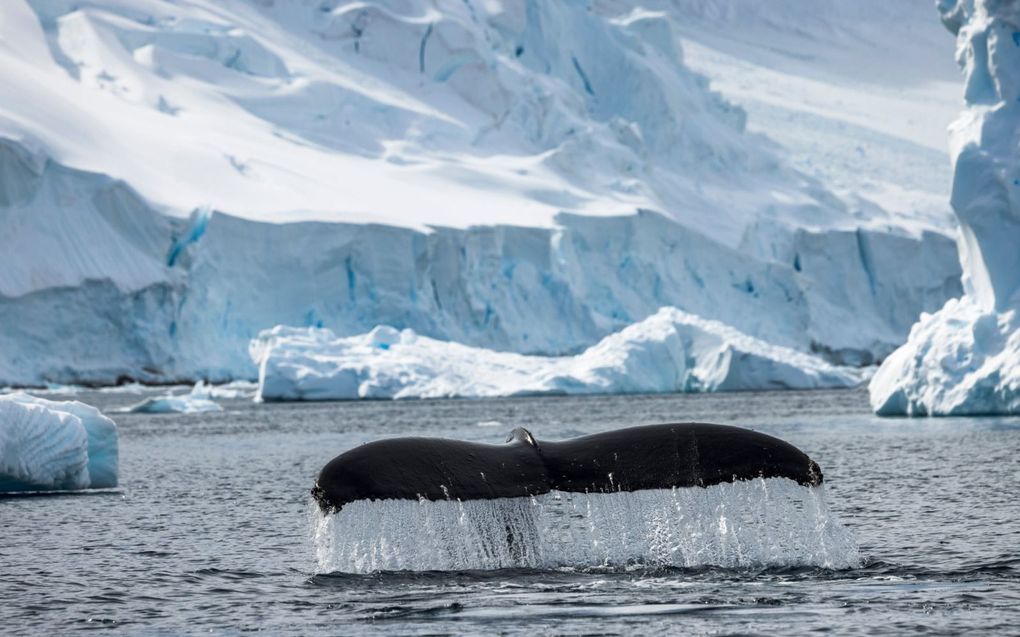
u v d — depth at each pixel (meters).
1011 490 86.94
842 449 130.25
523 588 46.38
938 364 177.88
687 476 39.62
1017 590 46.78
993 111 172.88
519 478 39.62
